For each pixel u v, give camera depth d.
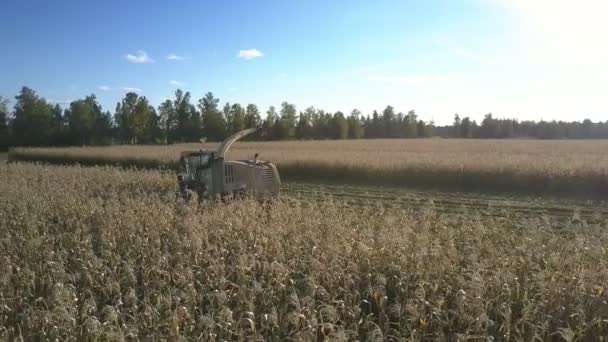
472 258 6.75
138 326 5.63
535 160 22.31
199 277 7.07
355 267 6.78
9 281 7.11
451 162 22.53
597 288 5.99
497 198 17.42
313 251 7.55
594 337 5.29
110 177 21.00
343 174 25.05
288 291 6.48
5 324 6.19
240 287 6.29
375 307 6.32
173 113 82.25
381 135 107.25
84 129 76.00
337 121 88.50
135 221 10.07
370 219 10.88
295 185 22.89
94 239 9.54
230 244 8.52
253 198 12.45
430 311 5.76
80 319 6.05
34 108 75.06
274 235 8.30
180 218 10.41
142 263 7.68
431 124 111.44
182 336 5.25
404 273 6.64
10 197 13.70
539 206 15.34
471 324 5.34
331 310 5.09
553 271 6.93
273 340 5.51
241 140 78.75
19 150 46.62
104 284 6.98
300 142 61.09
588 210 14.55
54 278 7.17
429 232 9.12
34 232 9.75
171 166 31.23
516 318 5.77
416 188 20.95
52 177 20.84
